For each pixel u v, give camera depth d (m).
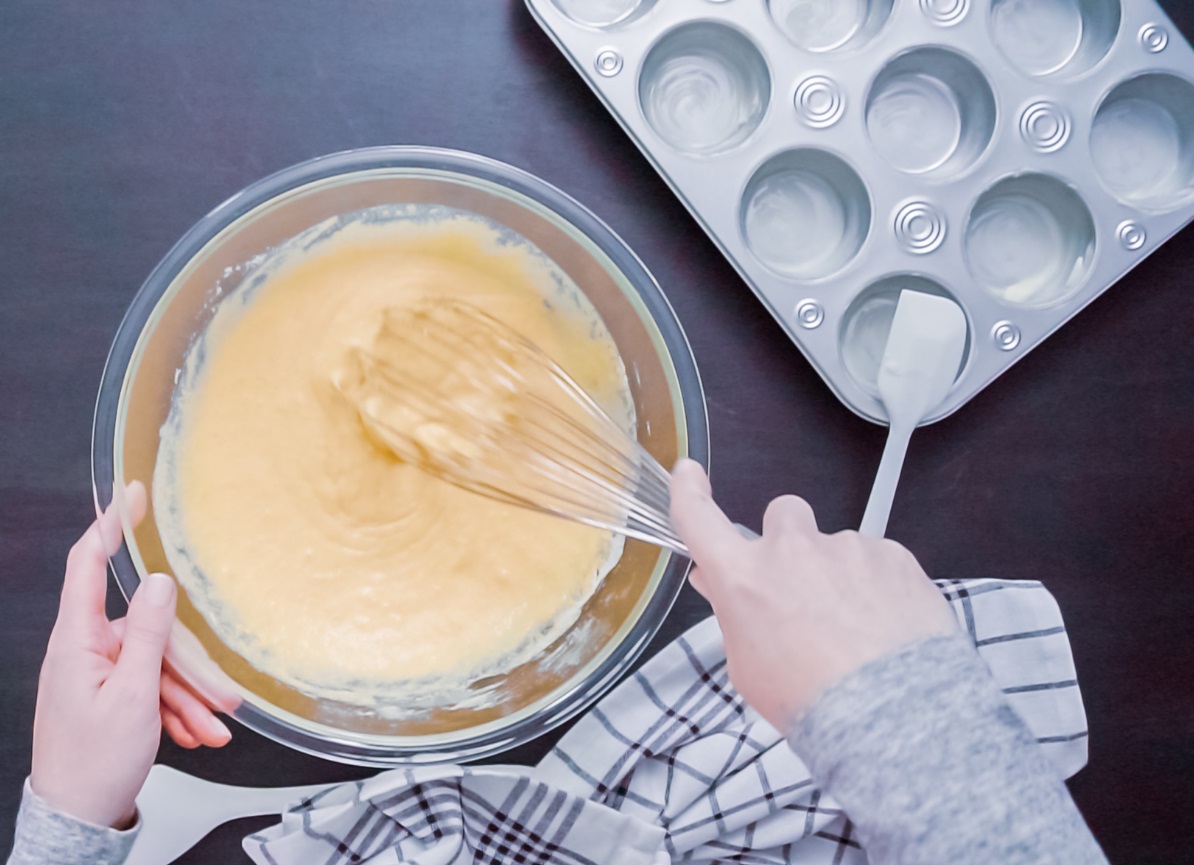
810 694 0.55
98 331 0.84
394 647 0.83
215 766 0.84
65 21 0.83
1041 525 0.90
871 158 0.86
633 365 0.85
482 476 0.81
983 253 0.91
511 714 0.82
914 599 0.59
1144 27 0.88
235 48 0.84
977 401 0.90
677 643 0.85
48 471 0.83
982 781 0.51
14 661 0.83
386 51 0.85
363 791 0.81
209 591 0.81
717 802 0.84
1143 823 0.90
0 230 0.83
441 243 0.84
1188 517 0.91
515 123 0.86
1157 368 0.91
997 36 0.92
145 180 0.84
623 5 0.88
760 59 0.86
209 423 0.82
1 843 0.82
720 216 0.83
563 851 0.84
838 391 0.84
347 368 0.82
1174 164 0.92
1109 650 0.91
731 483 0.88
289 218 0.80
